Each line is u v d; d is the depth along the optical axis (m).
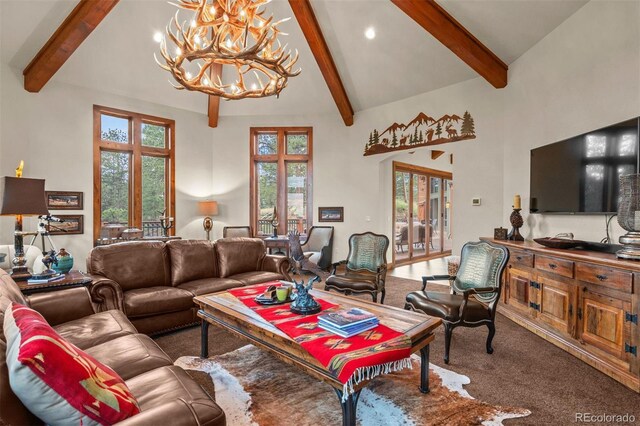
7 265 3.72
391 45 5.32
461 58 4.71
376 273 3.96
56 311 2.38
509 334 3.25
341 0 4.83
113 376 1.24
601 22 3.26
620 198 2.51
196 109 6.85
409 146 6.13
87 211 5.54
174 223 6.62
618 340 2.34
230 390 2.24
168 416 1.08
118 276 3.39
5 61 4.69
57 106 5.23
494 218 5.06
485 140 5.18
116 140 6.00
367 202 6.78
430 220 8.77
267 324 2.17
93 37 5.01
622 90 3.03
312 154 7.11
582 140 3.30
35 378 0.98
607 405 2.07
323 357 1.73
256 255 4.54
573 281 2.75
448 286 5.41
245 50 2.81
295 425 1.88
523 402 2.10
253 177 7.22
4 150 4.74
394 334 1.98
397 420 1.91
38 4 4.20
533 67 4.28
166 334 3.31
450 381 2.35
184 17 5.22
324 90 6.63
